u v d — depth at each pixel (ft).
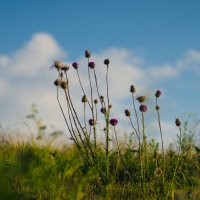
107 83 7.20
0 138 6.52
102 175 6.59
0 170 2.87
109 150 7.06
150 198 5.97
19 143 5.52
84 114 7.12
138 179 7.11
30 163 3.26
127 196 6.25
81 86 7.24
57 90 7.01
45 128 3.25
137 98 6.30
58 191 3.95
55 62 6.98
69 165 4.10
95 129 7.11
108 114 7.10
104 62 7.22
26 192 4.14
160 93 6.33
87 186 5.63
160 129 6.27
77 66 7.18
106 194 5.90
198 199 6.23
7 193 2.77
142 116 6.27
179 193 6.52
